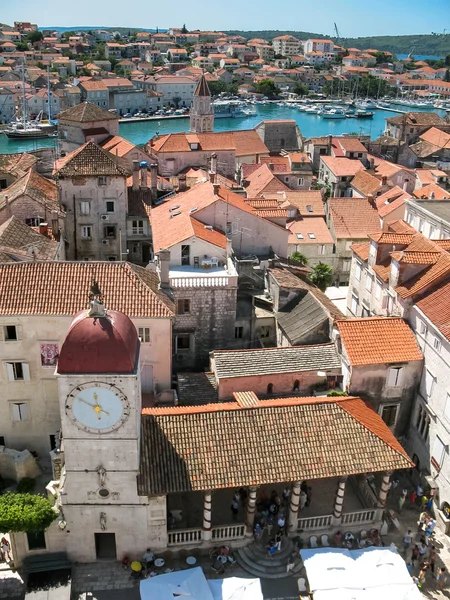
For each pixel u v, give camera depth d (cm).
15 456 4531
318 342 5506
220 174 11800
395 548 3828
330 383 4991
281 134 15712
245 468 3788
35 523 3591
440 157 15600
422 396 4697
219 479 3725
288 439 3944
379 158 14725
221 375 4828
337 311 5850
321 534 4084
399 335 4800
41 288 4556
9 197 6994
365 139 15725
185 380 5053
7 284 4547
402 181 12300
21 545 3812
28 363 4528
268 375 4891
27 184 7175
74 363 3331
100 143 11525
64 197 7488
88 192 7506
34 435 4772
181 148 11912
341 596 3447
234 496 4162
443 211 6981
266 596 3712
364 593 3469
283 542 4012
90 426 3488
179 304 5619
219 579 3566
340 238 8812
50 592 3594
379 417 4347
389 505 4462
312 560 3659
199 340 5791
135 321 4672
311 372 4931
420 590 3834
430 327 4544
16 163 8938
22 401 4638
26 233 5856
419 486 4569
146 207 7925
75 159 7506
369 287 5997
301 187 12706
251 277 6475
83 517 3766
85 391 3397
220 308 5688
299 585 3741
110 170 7450
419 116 18075
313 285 6669
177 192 8775
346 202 9394
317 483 4531
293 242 8706
